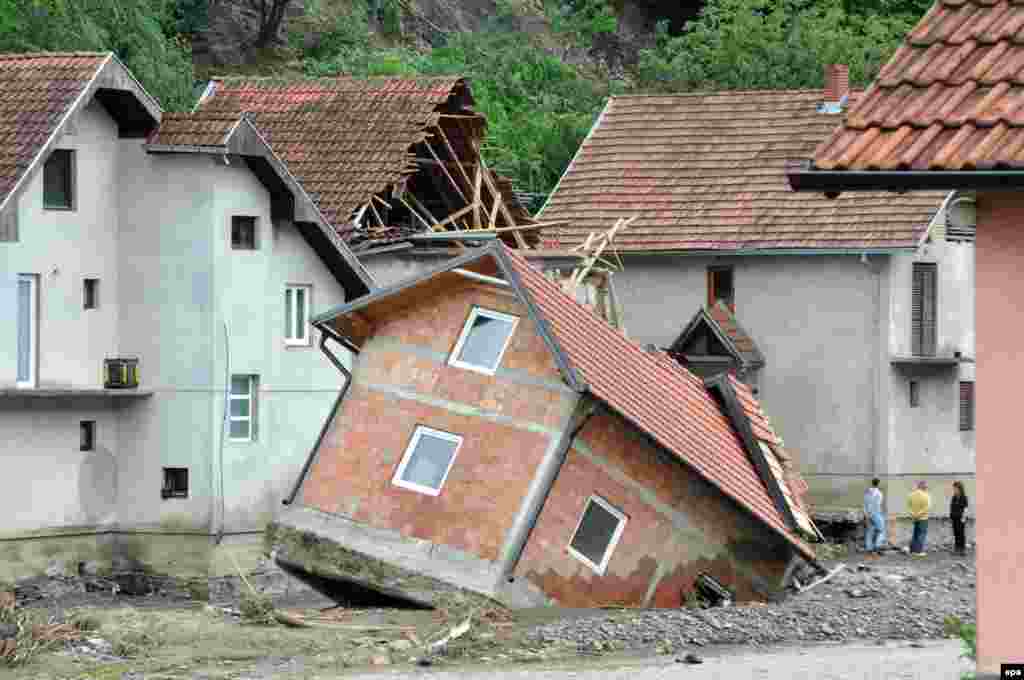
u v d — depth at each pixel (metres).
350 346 61.47
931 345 91.12
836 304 89.56
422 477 57.50
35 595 65.25
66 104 65.88
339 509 58.41
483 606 54.78
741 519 58.88
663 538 57.91
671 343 92.88
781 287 90.75
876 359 88.81
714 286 92.44
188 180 68.75
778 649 50.03
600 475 56.53
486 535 55.69
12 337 64.38
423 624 53.34
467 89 84.50
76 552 67.44
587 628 51.22
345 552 57.62
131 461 68.94
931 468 91.06
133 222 69.25
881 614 55.28
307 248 73.12
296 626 54.28
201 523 68.44
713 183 94.06
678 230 92.38
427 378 58.41
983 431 22.12
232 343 69.31
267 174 70.56
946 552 86.50
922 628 53.47
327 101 84.38
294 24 120.75
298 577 59.50
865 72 124.62
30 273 65.25
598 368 56.97
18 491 65.19
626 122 98.44
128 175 69.31
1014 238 22.03
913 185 22.25
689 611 54.75
